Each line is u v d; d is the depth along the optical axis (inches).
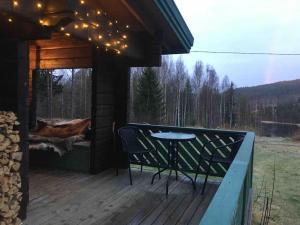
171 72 1147.3
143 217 124.9
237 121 1118.4
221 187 54.2
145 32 167.8
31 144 190.2
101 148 190.9
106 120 193.9
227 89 1179.9
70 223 116.0
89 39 119.3
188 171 201.9
